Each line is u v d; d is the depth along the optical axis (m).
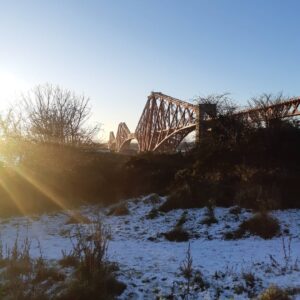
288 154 20.33
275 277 8.25
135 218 16.41
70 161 27.53
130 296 7.40
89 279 7.54
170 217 15.86
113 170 24.95
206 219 14.63
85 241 11.21
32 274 8.30
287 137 20.86
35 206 20.06
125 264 9.50
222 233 13.35
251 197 16.22
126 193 22.41
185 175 21.25
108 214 18.14
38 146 28.31
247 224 13.55
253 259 9.79
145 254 10.72
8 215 18.94
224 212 15.38
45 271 8.27
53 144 29.08
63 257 9.48
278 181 17.16
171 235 13.27
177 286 7.87
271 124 22.44
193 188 17.84
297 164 19.77
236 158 21.30
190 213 15.83
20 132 29.98
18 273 8.28
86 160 27.48
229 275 8.43
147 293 7.57
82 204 21.41
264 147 20.70
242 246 11.54
